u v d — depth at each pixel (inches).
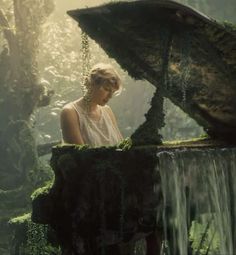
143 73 177.5
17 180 432.1
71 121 167.0
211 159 161.5
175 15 149.3
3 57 455.5
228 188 166.4
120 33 167.9
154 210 150.9
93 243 153.3
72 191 154.7
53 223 159.9
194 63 167.0
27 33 450.6
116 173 150.2
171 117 684.1
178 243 155.3
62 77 690.8
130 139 155.6
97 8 157.6
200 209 159.5
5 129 443.5
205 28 149.2
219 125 192.5
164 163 150.6
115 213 150.9
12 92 450.3
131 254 155.9
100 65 170.7
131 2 150.2
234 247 167.6
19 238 230.1
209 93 179.6
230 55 157.6
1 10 451.8
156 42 163.6
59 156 157.2
